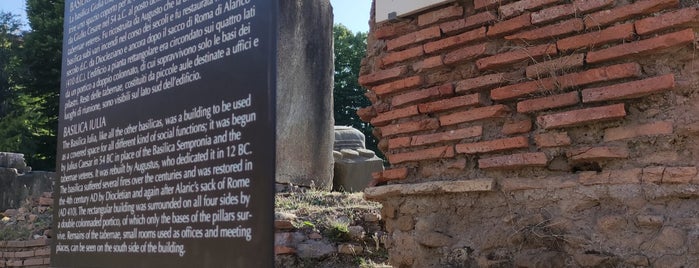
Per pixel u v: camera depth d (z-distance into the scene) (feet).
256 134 11.05
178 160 12.59
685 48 10.35
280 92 36.37
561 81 11.39
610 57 10.89
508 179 12.04
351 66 109.81
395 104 13.84
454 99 12.80
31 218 32.42
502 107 12.14
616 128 10.89
